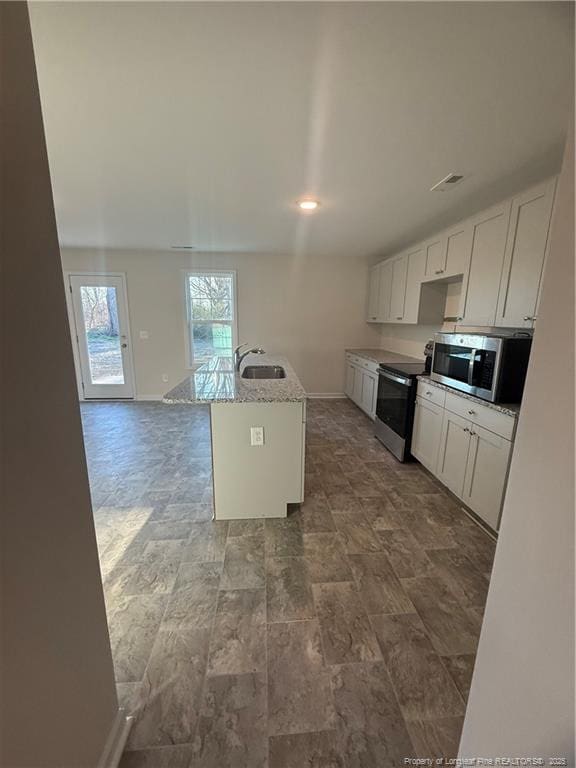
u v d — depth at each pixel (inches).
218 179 91.8
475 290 104.9
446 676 51.8
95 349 207.8
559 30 42.8
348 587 68.9
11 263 25.2
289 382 96.5
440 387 106.3
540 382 24.7
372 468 124.1
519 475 26.8
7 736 25.5
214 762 41.7
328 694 49.0
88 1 39.5
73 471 34.3
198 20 42.4
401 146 73.1
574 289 22.2
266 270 205.3
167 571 73.1
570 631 22.5
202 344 212.5
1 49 23.5
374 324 218.1
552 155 76.1
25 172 26.5
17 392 26.1
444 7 40.1
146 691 49.3
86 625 36.9
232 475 89.5
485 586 69.6
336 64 49.9
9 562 25.4
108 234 155.8
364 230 143.9
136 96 57.6
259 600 65.6
